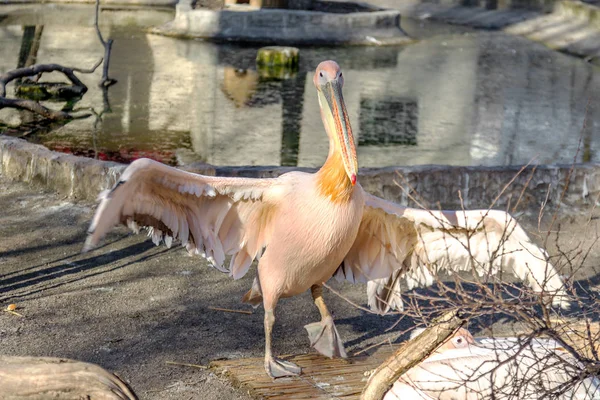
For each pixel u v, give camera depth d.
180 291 6.46
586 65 18.78
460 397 4.01
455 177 8.34
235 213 5.08
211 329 5.84
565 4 22.62
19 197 8.34
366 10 22.98
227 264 7.11
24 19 21.56
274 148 11.49
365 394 3.71
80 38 19.42
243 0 22.45
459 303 3.51
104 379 3.09
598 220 8.20
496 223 4.88
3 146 8.91
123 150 11.01
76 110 13.14
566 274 6.64
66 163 8.41
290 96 14.75
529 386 3.90
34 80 14.62
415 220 5.07
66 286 6.45
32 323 5.79
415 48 20.28
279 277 5.02
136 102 13.80
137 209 4.70
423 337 3.50
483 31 23.06
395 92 15.40
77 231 7.58
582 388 3.94
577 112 14.27
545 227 7.98
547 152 11.71
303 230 4.82
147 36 20.14
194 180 4.75
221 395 4.90
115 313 6.01
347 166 4.56
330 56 18.73
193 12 20.39
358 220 4.87
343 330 5.93
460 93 15.51
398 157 11.29
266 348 5.16
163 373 5.17
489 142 12.17
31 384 3.06
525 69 18.06
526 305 3.46
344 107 4.78
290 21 20.33
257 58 17.36
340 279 5.62
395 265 5.45
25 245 7.23
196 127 12.38
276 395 4.81
